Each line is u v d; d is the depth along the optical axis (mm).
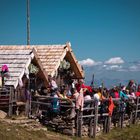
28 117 25219
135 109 32344
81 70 33469
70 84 33531
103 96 27938
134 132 29031
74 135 24719
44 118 25609
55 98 24812
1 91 24594
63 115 25047
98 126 27250
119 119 30016
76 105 24500
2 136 19719
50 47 31688
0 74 25734
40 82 28844
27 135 21469
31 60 27500
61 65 30922
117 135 27797
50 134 23609
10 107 24609
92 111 25922
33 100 26344
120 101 29625
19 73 26000
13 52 27656
